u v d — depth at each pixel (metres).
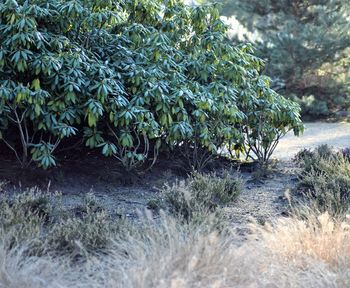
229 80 7.44
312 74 16.61
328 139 11.88
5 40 5.79
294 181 7.13
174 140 6.80
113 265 3.63
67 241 4.07
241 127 7.75
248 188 6.74
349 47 16.17
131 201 5.91
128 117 6.08
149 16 7.26
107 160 6.96
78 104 6.14
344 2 16.47
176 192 5.46
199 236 3.77
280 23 17.17
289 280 3.49
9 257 3.55
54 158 6.10
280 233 4.19
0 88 5.61
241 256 3.62
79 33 6.64
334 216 4.91
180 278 3.19
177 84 6.78
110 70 6.23
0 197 5.29
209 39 7.35
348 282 3.48
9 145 6.12
